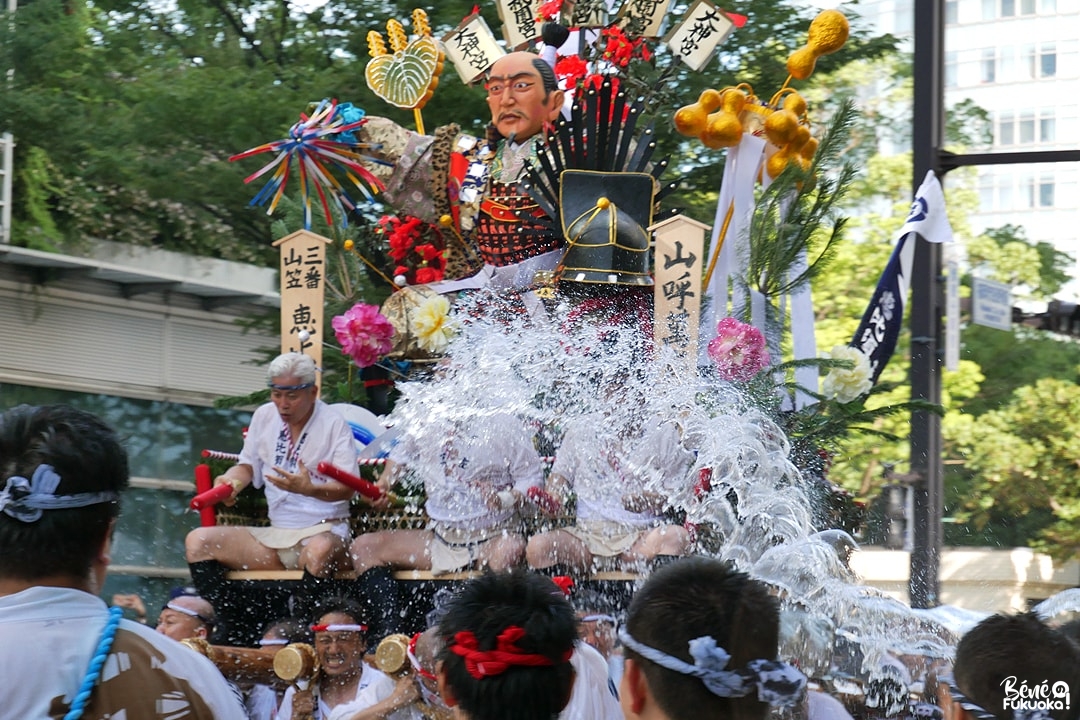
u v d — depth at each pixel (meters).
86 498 5.57
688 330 12.70
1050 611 9.85
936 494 16.58
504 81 14.90
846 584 11.59
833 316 28.09
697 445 12.11
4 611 5.44
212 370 30.14
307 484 12.27
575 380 12.48
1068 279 29.44
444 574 11.91
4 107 24.02
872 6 28.70
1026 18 30.64
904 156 27.64
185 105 22.61
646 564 11.49
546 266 14.04
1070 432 26.73
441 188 14.93
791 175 14.04
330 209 15.95
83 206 27.22
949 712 6.66
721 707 5.63
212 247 29.23
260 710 11.64
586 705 8.95
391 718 9.98
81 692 5.35
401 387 12.62
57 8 24.95
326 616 11.16
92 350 28.19
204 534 12.75
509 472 11.93
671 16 18.91
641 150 13.81
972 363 27.23
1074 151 16.58
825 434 13.76
